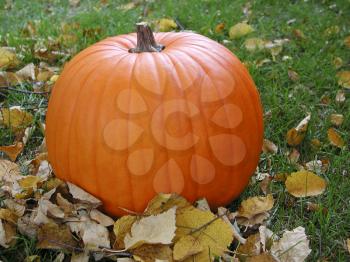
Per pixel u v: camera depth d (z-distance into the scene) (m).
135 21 1.41
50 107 0.65
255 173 0.78
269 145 0.84
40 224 0.62
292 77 1.07
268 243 0.63
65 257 0.62
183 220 0.59
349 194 0.75
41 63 1.10
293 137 0.85
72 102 0.61
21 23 1.45
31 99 0.97
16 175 0.74
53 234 0.61
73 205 0.62
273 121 0.92
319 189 0.72
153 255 0.57
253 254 0.60
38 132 0.89
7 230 0.62
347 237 0.67
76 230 0.61
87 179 0.61
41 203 0.62
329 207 0.70
